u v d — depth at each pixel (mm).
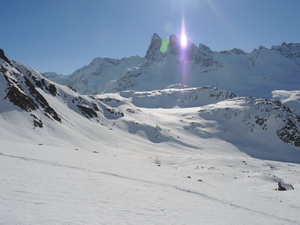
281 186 39188
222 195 24219
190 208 16156
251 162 81562
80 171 21734
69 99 140000
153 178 25609
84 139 80562
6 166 18281
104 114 167875
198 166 64688
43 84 128250
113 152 82062
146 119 186500
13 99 69875
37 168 19547
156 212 13648
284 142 173000
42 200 11648
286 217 19359
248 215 17469
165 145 138000
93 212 11328
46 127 71938
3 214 8680
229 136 178375
